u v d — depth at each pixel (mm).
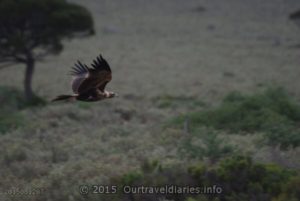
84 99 40000
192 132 105062
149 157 83500
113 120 129500
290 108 116250
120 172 70062
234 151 81750
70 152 92562
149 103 165250
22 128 118938
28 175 77188
